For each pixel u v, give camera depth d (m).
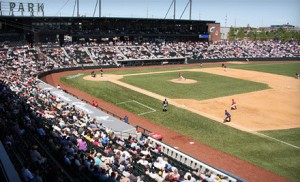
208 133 32.84
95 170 15.74
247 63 95.12
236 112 40.28
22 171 13.58
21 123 22.28
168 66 87.19
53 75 65.94
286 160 26.20
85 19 88.56
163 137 31.67
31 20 82.25
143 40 104.44
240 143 30.06
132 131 28.09
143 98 47.72
